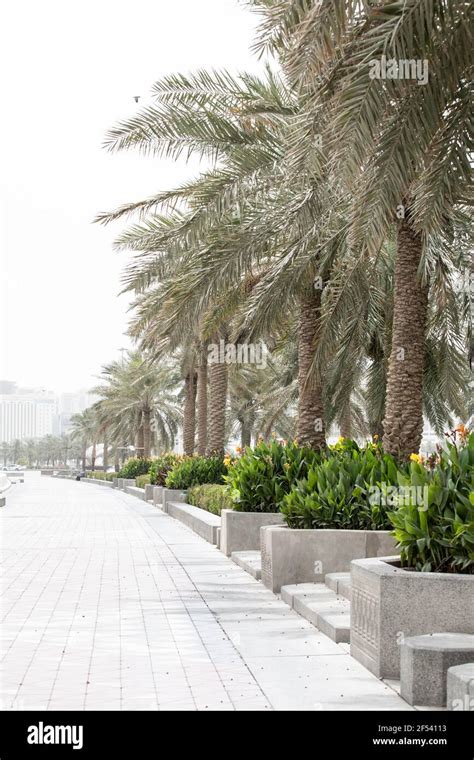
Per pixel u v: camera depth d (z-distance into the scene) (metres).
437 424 24.61
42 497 42.84
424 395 23.95
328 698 6.01
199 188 14.14
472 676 5.08
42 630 8.40
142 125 14.23
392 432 12.14
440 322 17.38
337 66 8.26
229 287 15.88
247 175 14.01
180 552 15.79
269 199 14.75
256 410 51.06
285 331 20.89
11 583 11.70
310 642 7.85
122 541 18.11
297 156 8.95
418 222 10.72
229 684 6.37
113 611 9.48
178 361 36.12
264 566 11.42
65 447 173.75
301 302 15.92
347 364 19.50
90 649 7.55
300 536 10.74
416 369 12.14
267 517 14.73
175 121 14.15
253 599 10.31
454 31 8.16
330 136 8.34
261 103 14.06
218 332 25.89
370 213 8.69
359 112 7.89
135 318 21.42
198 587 11.32
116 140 14.35
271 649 7.55
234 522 14.84
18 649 7.54
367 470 11.28
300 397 16.08
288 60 7.93
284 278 14.28
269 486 14.89
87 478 85.81
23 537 19.05
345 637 7.83
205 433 31.41
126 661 7.09
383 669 6.55
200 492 23.92
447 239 14.06
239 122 14.21
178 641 7.89
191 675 6.64
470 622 6.45
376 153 8.56
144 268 16.36
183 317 14.73
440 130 9.02
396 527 7.31
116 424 67.25
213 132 14.25
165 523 23.69
